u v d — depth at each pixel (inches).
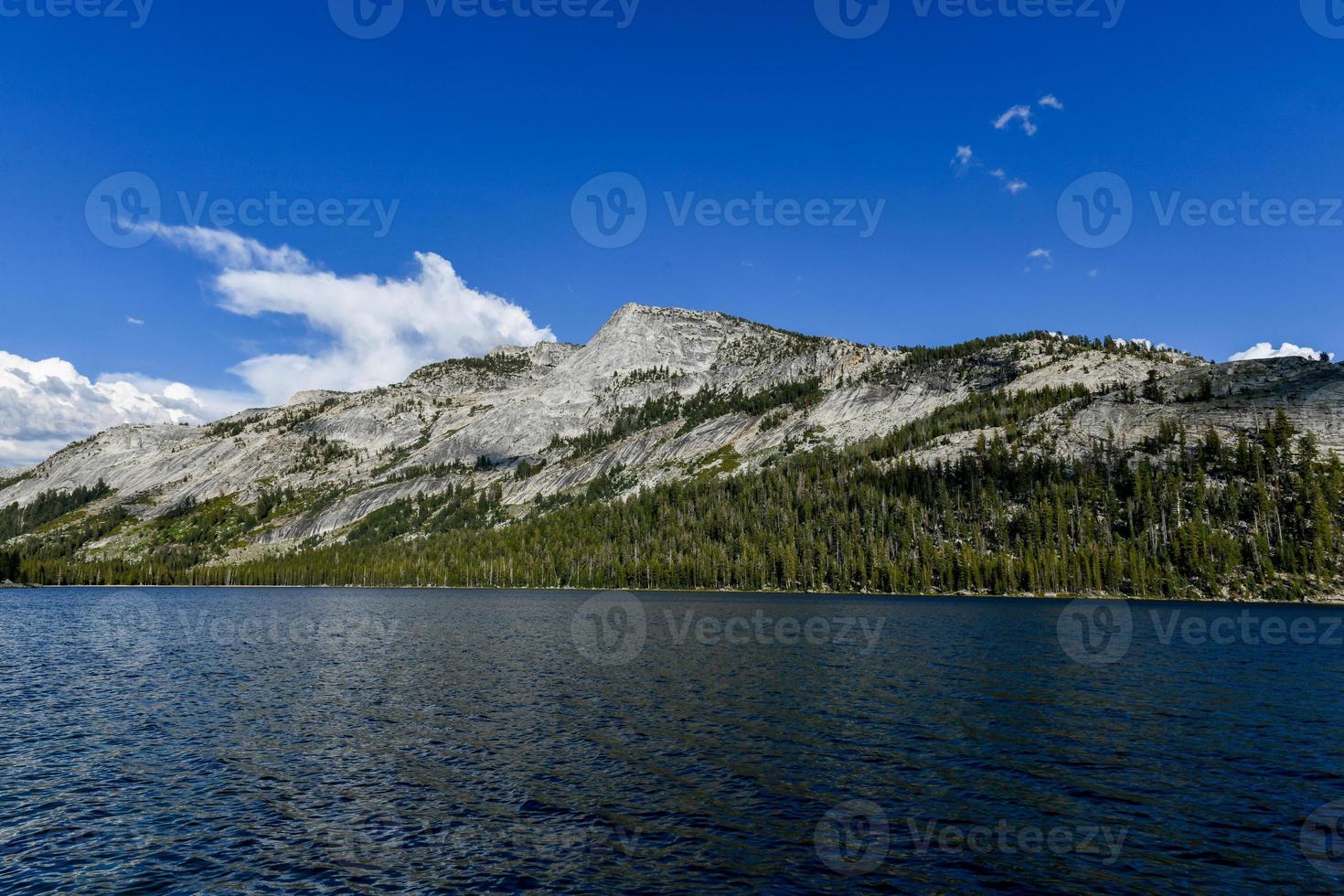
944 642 3053.6
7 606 5831.7
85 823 1018.1
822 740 1434.5
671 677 2167.8
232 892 818.2
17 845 944.3
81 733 1505.9
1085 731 1512.1
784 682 2074.3
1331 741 1433.3
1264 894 810.2
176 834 979.9
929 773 1226.0
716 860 893.8
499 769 1253.1
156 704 1804.9
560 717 1638.8
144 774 1231.5
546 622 4190.5
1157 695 1908.2
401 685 2063.2
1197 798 1109.7
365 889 824.9
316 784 1179.3
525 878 849.5
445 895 808.3
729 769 1250.6
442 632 3619.6
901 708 1728.6
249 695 1923.0
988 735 1473.9
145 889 825.5
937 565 6830.7
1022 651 2765.7
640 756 1326.3
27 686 2071.9
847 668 2329.0
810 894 807.1
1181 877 853.2
